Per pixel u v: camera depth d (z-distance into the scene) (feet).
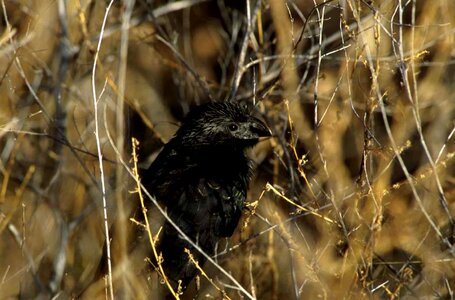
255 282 36.19
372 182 33.94
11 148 38.70
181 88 45.75
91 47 38.96
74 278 37.11
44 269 36.96
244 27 44.70
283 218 36.63
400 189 36.32
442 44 40.14
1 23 41.45
